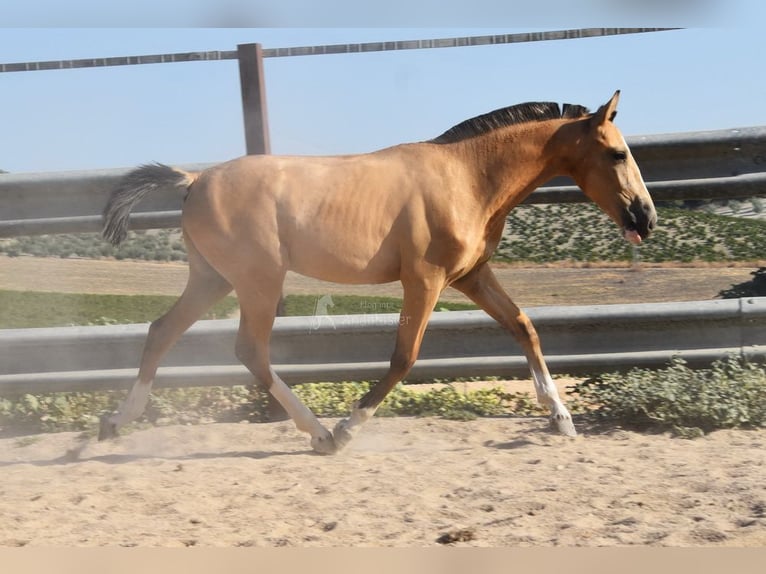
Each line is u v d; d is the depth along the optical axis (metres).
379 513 4.95
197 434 7.25
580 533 4.50
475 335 7.83
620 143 6.65
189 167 7.89
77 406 8.02
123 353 7.89
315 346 7.88
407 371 6.58
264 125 7.79
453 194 6.47
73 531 4.71
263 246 6.41
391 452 6.58
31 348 7.84
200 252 6.60
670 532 4.43
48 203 7.96
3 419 7.88
